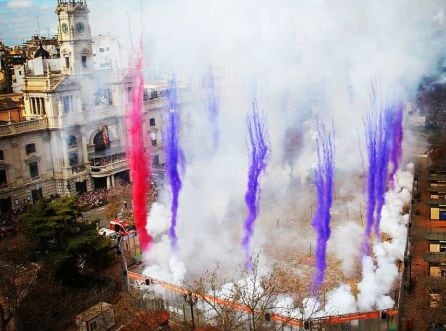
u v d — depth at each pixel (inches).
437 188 3046.3
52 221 2194.9
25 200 3506.4
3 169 3351.4
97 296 2111.2
